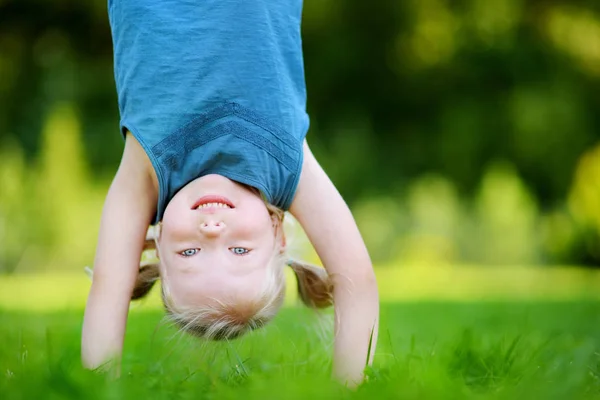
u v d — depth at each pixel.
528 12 22.67
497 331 7.56
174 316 4.09
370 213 23.05
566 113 21.70
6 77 21.41
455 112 22.52
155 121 4.34
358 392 3.78
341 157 22.75
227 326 4.05
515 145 22.14
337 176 22.58
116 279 4.29
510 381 4.31
